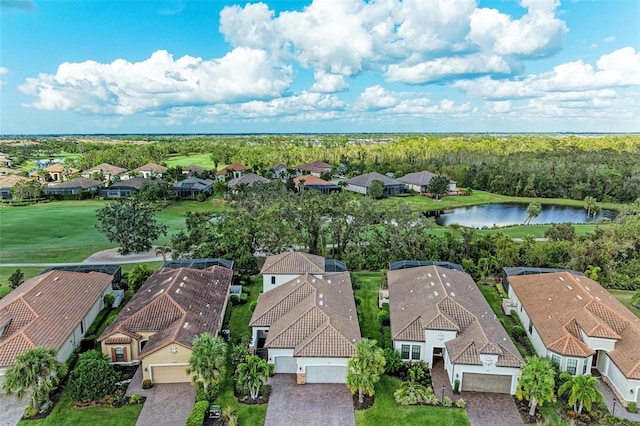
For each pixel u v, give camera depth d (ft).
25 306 124.77
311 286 138.31
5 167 550.36
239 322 143.84
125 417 98.48
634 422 97.09
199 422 93.50
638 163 456.04
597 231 212.23
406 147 631.15
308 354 108.27
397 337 116.57
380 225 213.66
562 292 136.77
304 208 212.84
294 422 96.84
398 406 102.63
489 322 122.83
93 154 601.21
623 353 108.88
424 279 147.02
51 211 316.19
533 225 295.69
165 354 109.40
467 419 98.12
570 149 614.34
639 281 173.06
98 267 172.04
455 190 435.12
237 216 222.07
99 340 117.70
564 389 99.81
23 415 98.78
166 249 197.06
